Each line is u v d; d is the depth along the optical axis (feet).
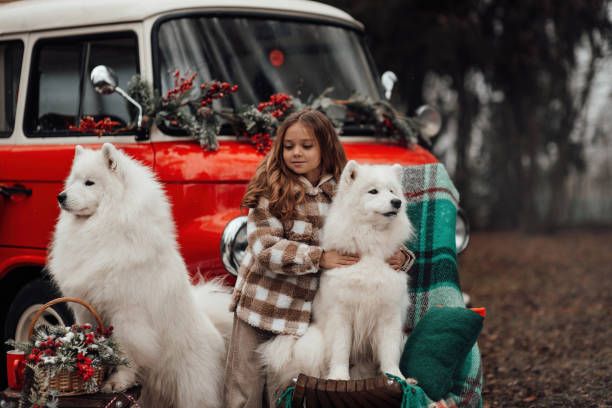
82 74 15.25
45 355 10.41
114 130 14.42
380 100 17.16
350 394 10.39
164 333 11.62
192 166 13.17
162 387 12.12
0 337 15.97
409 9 38.96
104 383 11.01
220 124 14.17
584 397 16.12
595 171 59.57
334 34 17.39
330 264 11.35
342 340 11.38
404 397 10.35
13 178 15.38
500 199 55.16
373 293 11.25
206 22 15.16
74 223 11.48
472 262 39.50
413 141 16.67
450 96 50.16
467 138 50.21
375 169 11.51
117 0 15.10
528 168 52.06
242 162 13.58
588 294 29.94
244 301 11.80
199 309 12.41
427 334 11.68
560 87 48.34
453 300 13.21
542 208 57.00
